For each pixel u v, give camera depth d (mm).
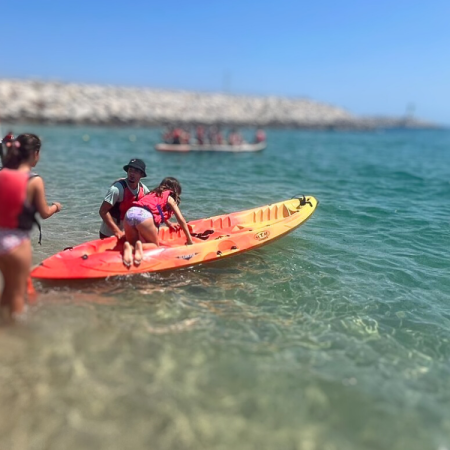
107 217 5145
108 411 2830
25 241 3355
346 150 29203
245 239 5738
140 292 4477
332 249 6254
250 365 3383
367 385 3240
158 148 20859
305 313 4281
